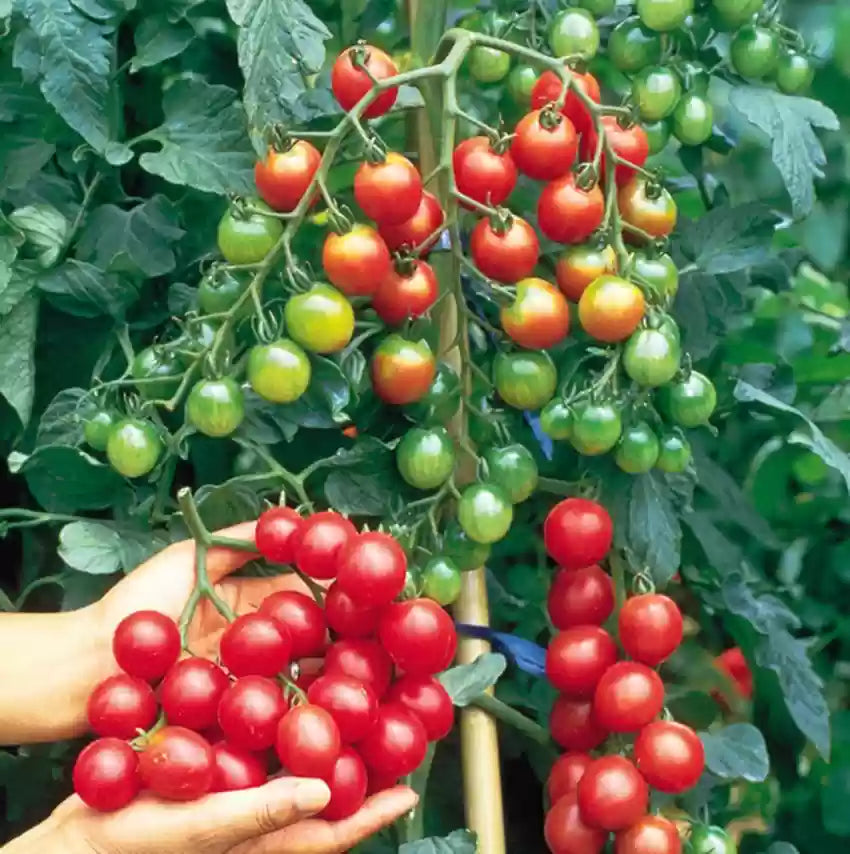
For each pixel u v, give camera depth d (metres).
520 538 1.01
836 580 1.08
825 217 1.15
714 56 0.89
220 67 0.92
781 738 1.03
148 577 0.82
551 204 0.77
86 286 0.88
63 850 0.72
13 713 0.82
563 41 0.81
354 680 0.72
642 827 0.78
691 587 0.98
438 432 0.80
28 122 0.88
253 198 0.79
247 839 0.71
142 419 0.80
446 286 0.86
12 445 0.94
